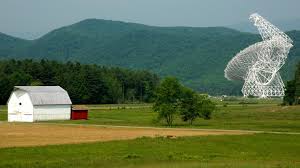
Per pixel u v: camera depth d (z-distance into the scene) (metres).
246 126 171.38
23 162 83.06
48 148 102.38
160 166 79.06
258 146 110.12
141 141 114.62
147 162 84.12
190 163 83.06
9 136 132.38
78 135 135.25
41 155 92.44
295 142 116.75
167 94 189.50
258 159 91.06
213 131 148.75
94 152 96.81
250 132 143.38
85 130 153.12
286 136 127.88
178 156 91.94
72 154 93.94
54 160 85.94
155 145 107.94
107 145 107.75
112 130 153.38
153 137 123.94
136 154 93.56
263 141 117.44
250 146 110.00
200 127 169.38
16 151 97.44
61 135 135.38
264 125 174.50
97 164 81.50
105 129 157.50
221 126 173.38
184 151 100.12
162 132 145.00
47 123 194.62
